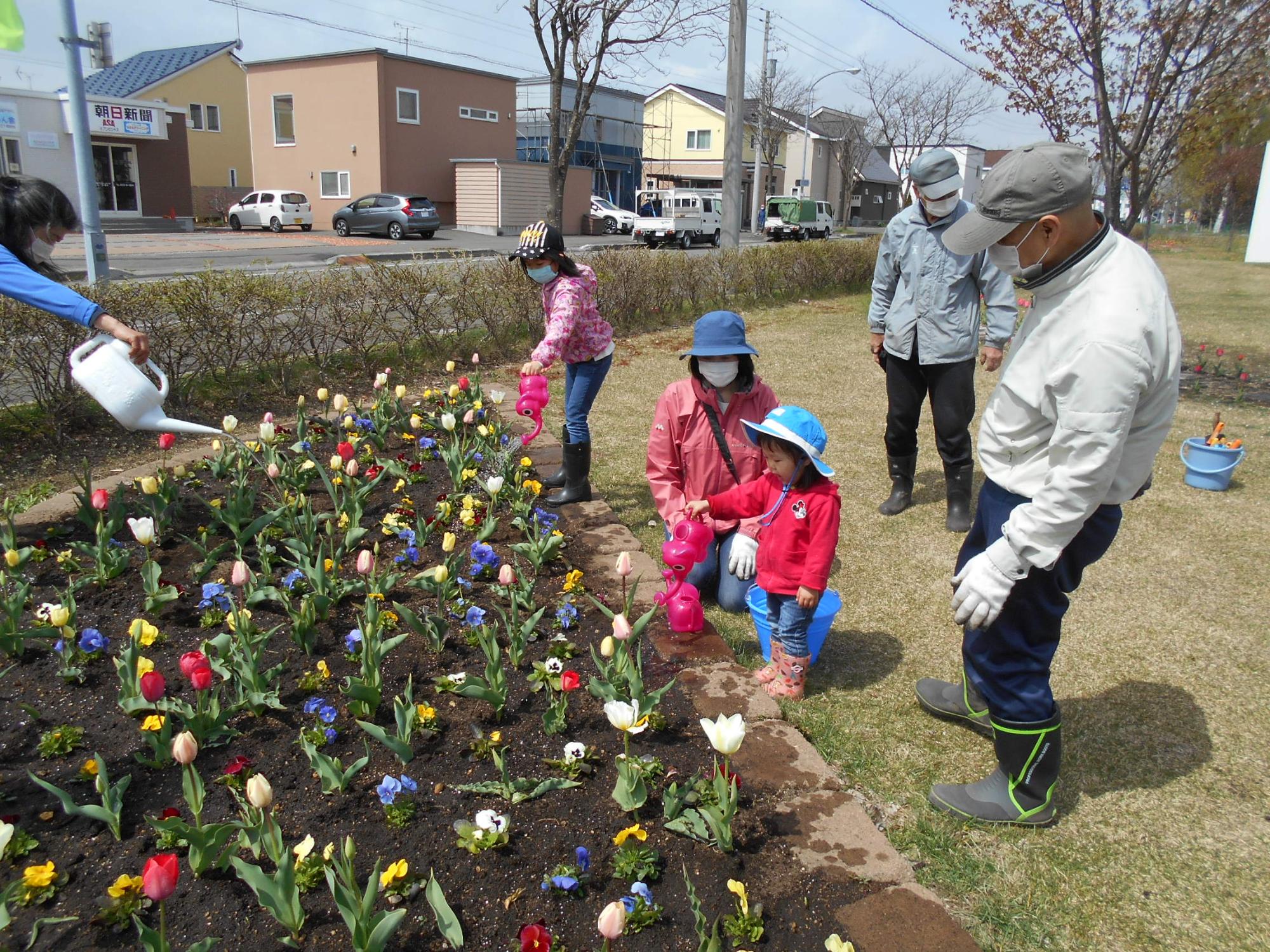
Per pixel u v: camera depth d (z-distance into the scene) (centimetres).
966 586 234
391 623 317
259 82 3403
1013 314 459
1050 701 249
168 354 614
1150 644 366
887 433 505
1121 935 219
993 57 927
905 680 336
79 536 373
